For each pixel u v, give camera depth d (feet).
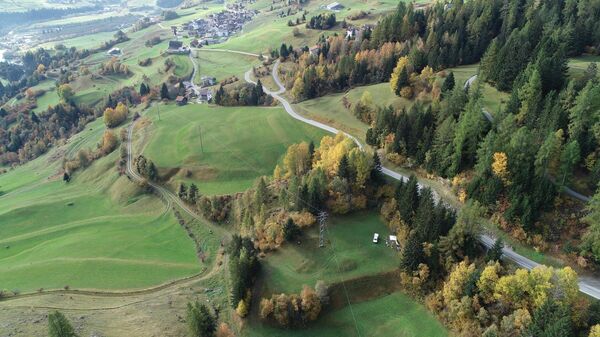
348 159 449.06
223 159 609.83
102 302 387.75
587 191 373.40
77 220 575.38
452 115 452.76
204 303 382.42
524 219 355.77
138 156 645.92
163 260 461.78
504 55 527.40
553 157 377.91
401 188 419.13
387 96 631.15
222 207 522.88
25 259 490.08
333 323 346.13
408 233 388.78
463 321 311.06
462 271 321.93
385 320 341.62
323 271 378.12
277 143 631.97
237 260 373.40
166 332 337.31
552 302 276.41
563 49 470.80
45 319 351.05
